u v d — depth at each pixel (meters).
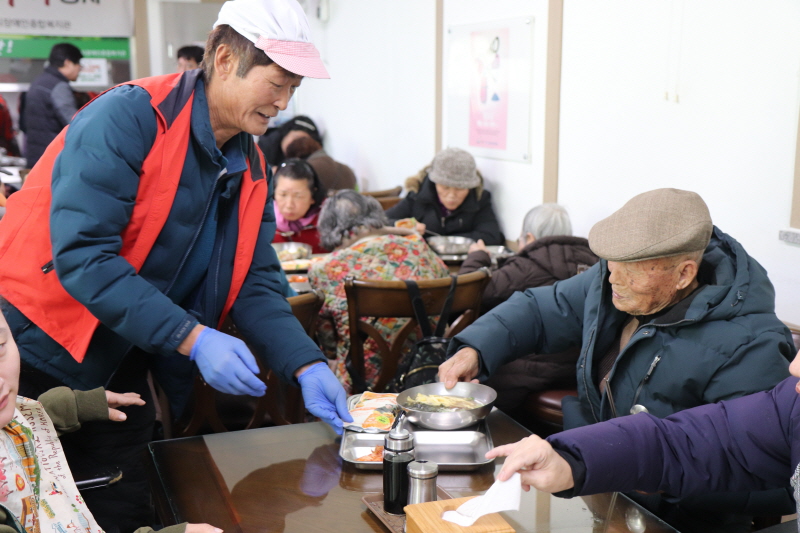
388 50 5.59
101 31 6.75
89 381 1.58
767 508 1.53
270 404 2.21
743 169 2.62
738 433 1.21
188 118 1.47
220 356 1.40
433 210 4.16
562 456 1.14
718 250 1.62
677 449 1.21
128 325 1.38
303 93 7.77
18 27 6.51
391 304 2.30
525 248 2.55
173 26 6.95
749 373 1.49
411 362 2.17
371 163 6.18
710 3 2.68
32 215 1.47
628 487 1.18
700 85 2.76
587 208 3.51
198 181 1.51
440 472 1.36
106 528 1.67
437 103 4.88
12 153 6.71
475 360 1.78
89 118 1.38
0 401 1.00
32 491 1.06
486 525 1.09
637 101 3.09
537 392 2.34
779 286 2.54
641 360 1.62
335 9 6.58
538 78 3.79
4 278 1.48
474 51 4.36
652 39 2.97
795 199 2.42
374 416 1.55
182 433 2.18
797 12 2.35
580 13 3.41
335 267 2.49
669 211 1.50
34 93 5.58
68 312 1.50
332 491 1.30
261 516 1.21
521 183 4.05
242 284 1.67
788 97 2.41
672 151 2.93
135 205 1.46
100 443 1.69
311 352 1.59
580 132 3.50
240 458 1.43
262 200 1.65
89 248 1.35
